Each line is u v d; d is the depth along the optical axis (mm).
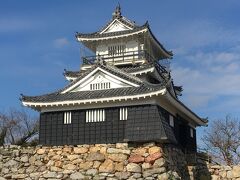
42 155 28625
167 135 26422
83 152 27797
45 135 29109
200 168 33062
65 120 28953
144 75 34938
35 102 29000
